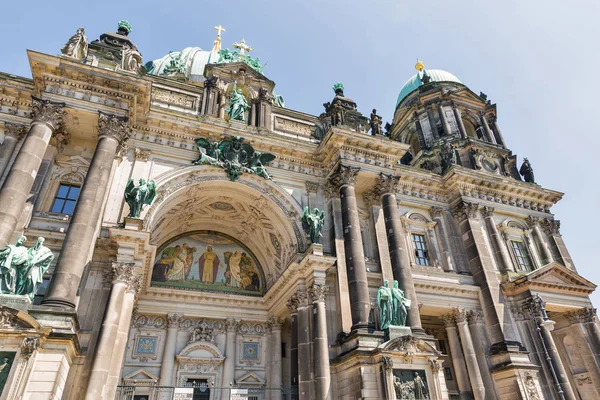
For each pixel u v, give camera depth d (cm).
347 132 3177
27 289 1819
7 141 2519
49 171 2542
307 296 2730
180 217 3272
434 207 3703
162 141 2962
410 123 4872
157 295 3139
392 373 2303
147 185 2591
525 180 4222
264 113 3484
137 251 2433
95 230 2297
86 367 2077
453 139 4284
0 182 2367
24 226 2295
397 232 3052
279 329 3303
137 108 2795
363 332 2478
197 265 3459
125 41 3238
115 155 2666
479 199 3791
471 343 3111
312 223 2852
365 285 2712
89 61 2797
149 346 2994
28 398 1614
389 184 3234
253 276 3591
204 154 2975
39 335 1680
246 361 3203
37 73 2509
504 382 2908
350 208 2970
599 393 3203
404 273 2870
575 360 3456
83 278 2169
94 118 2580
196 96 3384
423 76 5028
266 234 3406
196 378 2997
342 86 3912
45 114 2397
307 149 3312
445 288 3247
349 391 2375
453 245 3591
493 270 3394
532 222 3922
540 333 3123
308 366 2527
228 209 3378
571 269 3769
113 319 2152
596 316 3466
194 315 3184
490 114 4766
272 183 3091
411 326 2636
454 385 3481
